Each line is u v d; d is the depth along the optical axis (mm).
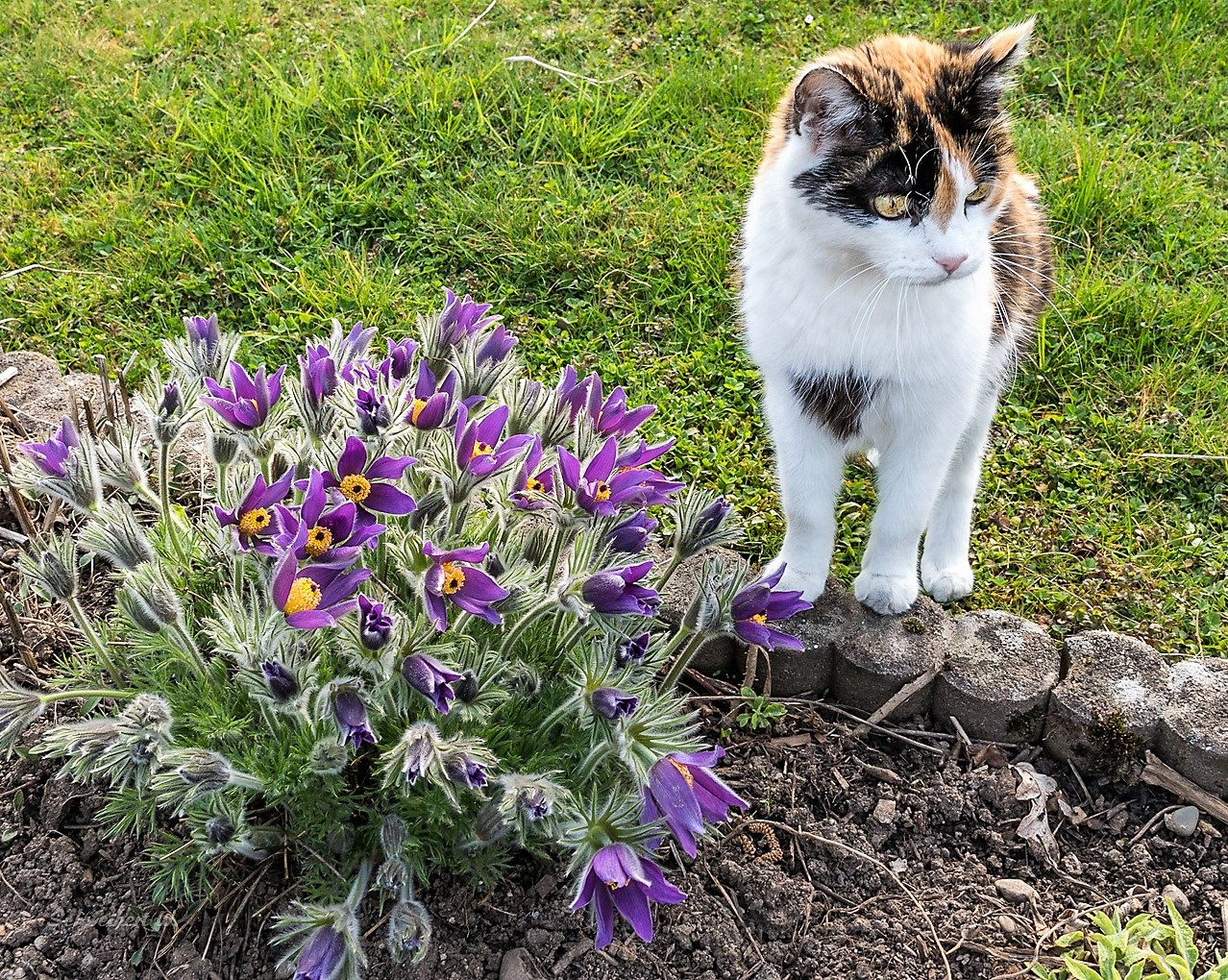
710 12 1382
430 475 602
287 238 1106
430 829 622
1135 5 1360
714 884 688
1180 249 1108
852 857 706
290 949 599
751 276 776
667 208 1129
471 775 524
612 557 598
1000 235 788
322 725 585
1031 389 1011
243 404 586
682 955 665
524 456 623
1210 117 1244
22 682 718
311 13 1386
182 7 1374
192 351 658
